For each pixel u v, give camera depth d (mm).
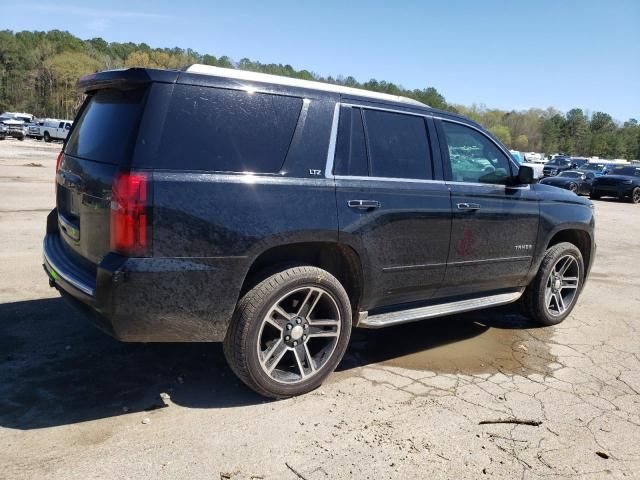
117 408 3354
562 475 2955
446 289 4508
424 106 4391
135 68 3166
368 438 3188
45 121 49906
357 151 3811
